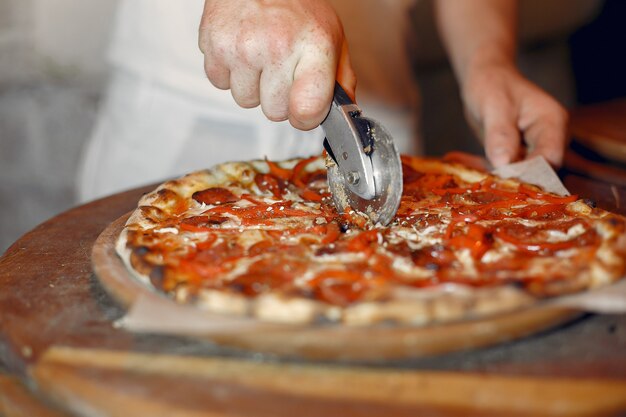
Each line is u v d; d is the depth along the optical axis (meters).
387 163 0.75
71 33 1.53
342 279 0.69
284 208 0.83
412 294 0.66
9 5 1.48
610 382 0.62
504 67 1.09
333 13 0.78
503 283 0.67
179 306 0.67
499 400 0.61
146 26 1.16
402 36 1.28
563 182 0.99
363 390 0.62
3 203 1.62
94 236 0.85
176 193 0.86
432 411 0.60
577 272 0.68
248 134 1.17
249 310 0.65
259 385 0.62
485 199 0.86
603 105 1.32
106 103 1.26
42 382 0.64
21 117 1.57
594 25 2.18
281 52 0.75
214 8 0.79
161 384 0.63
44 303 0.73
